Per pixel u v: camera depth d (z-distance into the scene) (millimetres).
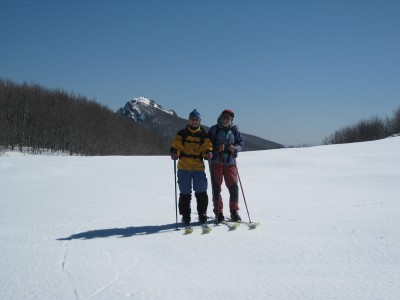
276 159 15305
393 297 2699
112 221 5469
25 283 3162
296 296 2781
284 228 4719
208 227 4730
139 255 3859
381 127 54188
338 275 3148
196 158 5266
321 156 15750
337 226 4680
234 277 3191
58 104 46594
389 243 3924
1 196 8188
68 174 12555
